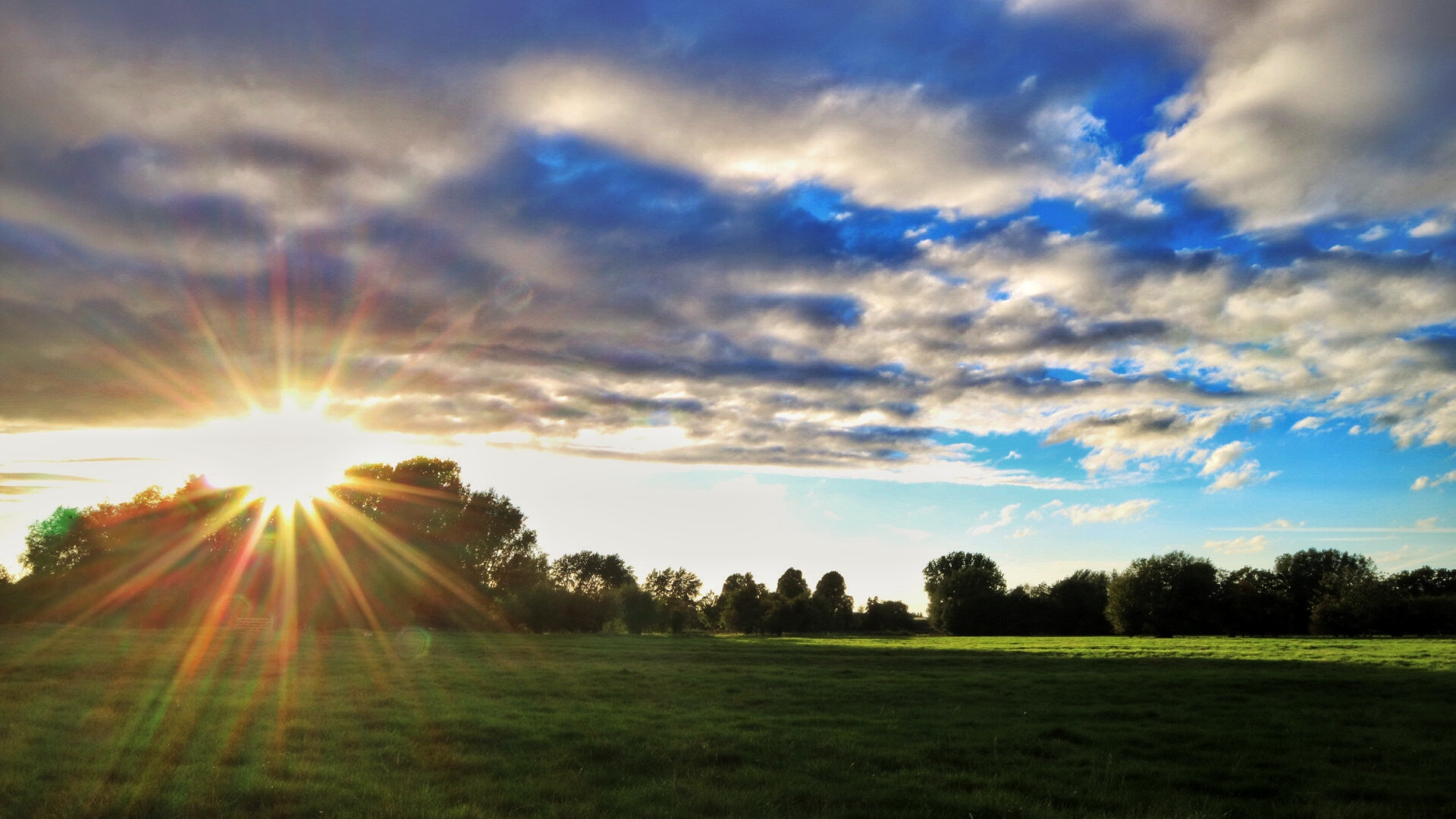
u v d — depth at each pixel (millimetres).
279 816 13703
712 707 27438
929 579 191500
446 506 108750
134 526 101188
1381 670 44375
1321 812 15023
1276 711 27766
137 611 90438
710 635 124062
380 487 104562
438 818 13383
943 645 82250
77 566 98438
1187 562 128125
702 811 14461
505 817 13812
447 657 49688
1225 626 125500
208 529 99812
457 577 99062
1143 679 38781
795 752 19672
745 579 193750
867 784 16625
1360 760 20062
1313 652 62875
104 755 18062
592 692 31453
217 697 27359
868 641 99750
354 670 38125
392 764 17672
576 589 109562
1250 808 15461
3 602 89062
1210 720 25812
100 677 33031
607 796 15211
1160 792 16484
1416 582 155750
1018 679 38438
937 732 22938
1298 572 141750
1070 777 17656
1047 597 156625
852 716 25703
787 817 14109
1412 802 16156
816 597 154750
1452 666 47125
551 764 17828
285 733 21125
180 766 16969
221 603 93000
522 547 114688
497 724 22484
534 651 58719
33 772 16234
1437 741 22359
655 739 20812
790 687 34312
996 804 15125
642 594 118625
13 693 27734
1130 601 128375
